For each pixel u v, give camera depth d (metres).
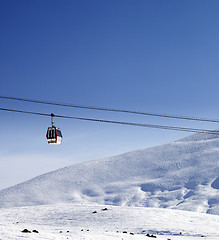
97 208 76.56
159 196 198.12
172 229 55.50
